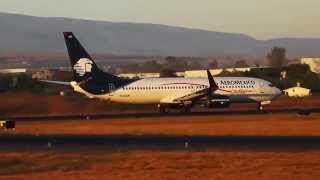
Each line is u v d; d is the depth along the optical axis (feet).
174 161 361.30
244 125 637.30
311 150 414.00
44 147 467.93
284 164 340.59
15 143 504.84
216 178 296.30
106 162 367.25
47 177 310.24
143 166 344.90
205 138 515.09
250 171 317.01
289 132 553.64
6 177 312.91
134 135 556.92
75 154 410.93
